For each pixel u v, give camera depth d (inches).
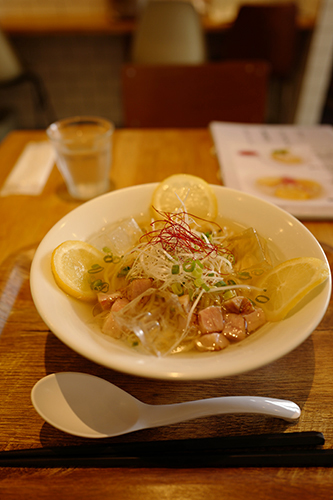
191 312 8.9
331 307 10.2
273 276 9.3
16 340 9.8
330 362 9.0
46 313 7.8
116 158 17.8
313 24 41.6
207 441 7.7
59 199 15.3
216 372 6.7
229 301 9.3
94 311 9.4
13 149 18.8
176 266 9.7
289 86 50.6
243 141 18.4
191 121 25.0
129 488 7.0
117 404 8.1
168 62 34.4
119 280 10.6
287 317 8.2
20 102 50.4
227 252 11.0
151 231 10.9
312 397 8.4
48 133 15.6
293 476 7.2
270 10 37.0
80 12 48.2
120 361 6.9
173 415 7.9
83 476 7.3
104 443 7.8
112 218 11.4
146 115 24.7
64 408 8.0
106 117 53.5
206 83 23.5
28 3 47.5
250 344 7.8
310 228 13.0
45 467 7.4
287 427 7.9
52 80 49.3
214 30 42.0
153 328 8.4
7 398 8.5
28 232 13.5
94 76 49.0
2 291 10.9
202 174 16.3
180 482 7.1
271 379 8.7
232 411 7.9
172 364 7.0
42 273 8.8
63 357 9.3
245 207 11.3
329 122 51.2
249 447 7.6
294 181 15.3
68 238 10.3
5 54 37.3
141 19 33.3
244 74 23.2
